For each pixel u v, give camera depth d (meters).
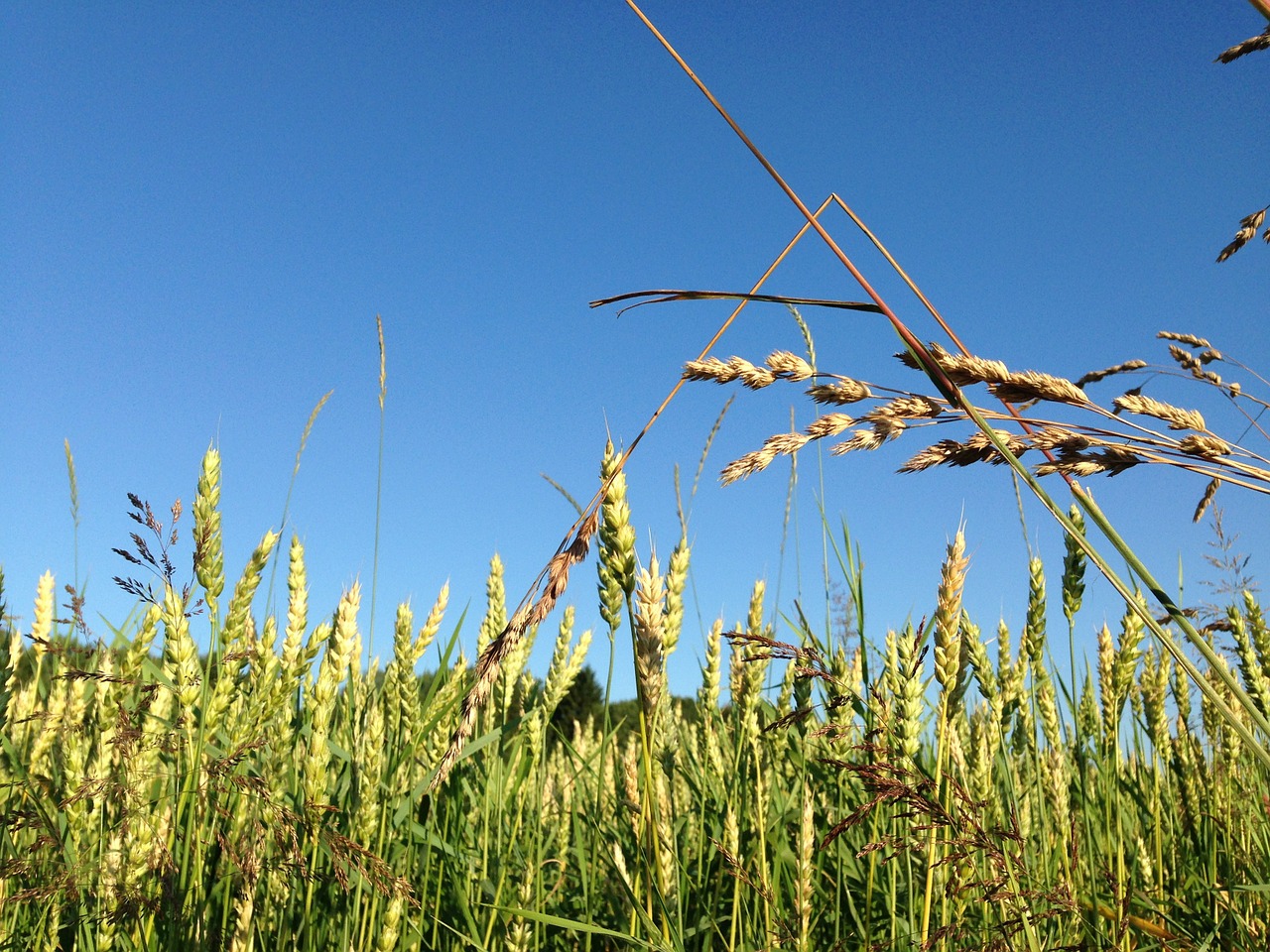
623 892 0.71
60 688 0.90
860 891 0.78
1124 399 0.46
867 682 0.71
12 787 0.80
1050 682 0.85
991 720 0.78
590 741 1.19
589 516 0.48
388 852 0.77
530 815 0.92
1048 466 0.46
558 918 0.66
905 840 0.62
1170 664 0.88
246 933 0.64
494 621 0.93
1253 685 0.82
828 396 0.47
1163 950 0.69
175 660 0.72
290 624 0.78
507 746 0.96
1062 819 0.74
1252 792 0.92
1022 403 0.47
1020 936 0.63
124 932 0.69
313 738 0.71
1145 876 0.79
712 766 0.86
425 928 0.76
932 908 0.69
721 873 0.79
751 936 0.71
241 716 0.79
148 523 0.71
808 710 0.61
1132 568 0.45
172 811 0.70
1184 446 0.45
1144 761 0.93
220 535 0.73
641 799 0.65
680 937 0.62
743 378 0.48
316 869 0.74
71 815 0.72
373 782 0.75
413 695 0.84
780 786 0.89
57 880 0.67
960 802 0.60
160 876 0.67
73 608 0.83
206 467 0.73
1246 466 0.45
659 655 0.56
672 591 0.65
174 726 0.72
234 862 0.67
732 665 0.82
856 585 0.76
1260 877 0.82
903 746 0.62
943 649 0.60
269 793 0.67
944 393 0.47
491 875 0.85
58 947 0.70
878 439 0.46
